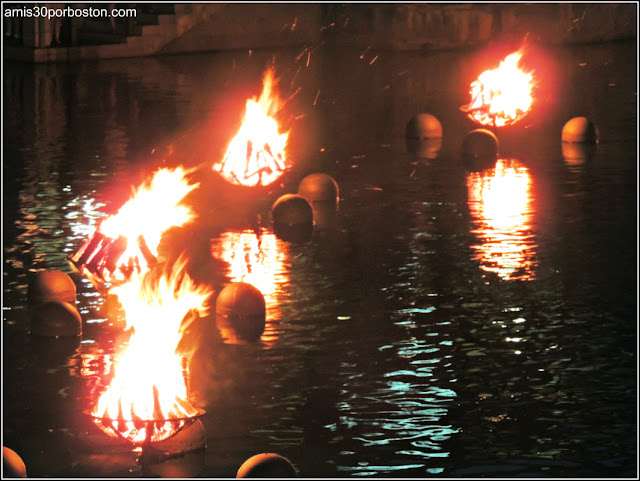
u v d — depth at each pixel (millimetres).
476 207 18609
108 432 9594
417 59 42469
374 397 10344
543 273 14492
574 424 9656
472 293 13672
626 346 11680
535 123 28172
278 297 13695
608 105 30750
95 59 40531
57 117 28172
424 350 11656
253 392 10531
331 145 25422
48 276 13656
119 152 23750
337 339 12062
